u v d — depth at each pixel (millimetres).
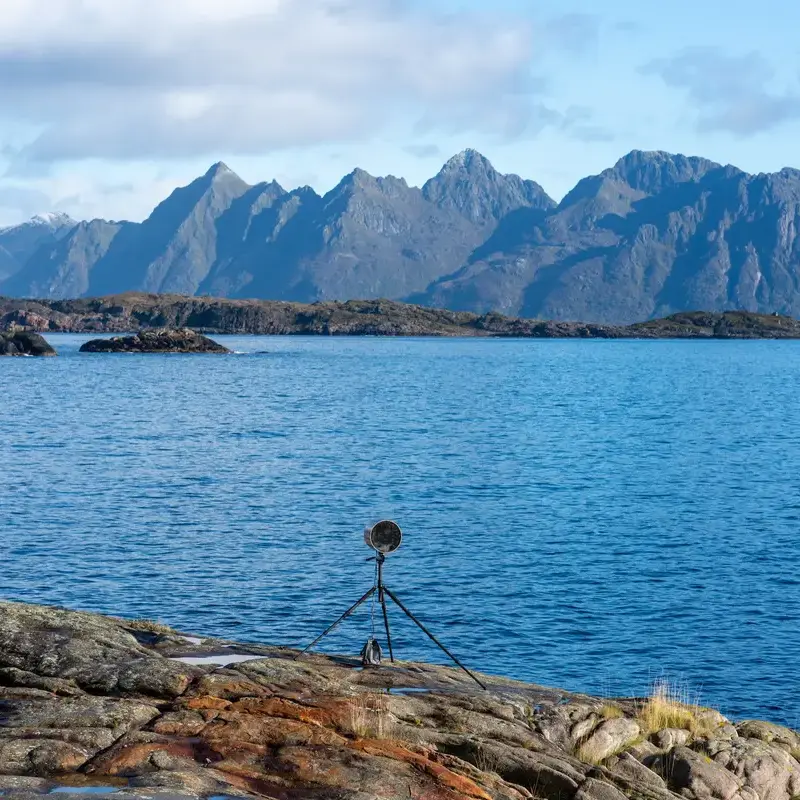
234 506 53719
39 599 34719
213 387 160750
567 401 139875
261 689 13727
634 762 13617
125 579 37688
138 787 9703
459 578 38781
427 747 12094
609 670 29078
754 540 46375
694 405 135625
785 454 80938
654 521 50969
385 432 94750
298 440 87000
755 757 14352
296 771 10680
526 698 15211
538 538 46406
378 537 16734
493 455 78188
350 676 15406
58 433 90875
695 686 27859
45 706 12258
